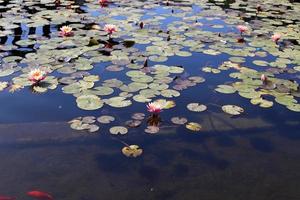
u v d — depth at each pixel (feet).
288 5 29.53
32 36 18.60
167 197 8.87
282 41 19.72
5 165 9.62
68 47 17.24
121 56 16.34
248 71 15.47
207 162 10.14
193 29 21.13
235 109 12.45
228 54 17.57
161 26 21.43
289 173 9.84
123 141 10.76
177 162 10.06
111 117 11.59
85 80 13.84
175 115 12.10
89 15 23.04
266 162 10.25
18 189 8.79
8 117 11.56
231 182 9.45
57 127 11.18
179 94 13.14
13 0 26.66
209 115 12.24
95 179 9.30
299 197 9.00
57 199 8.55
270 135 11.43
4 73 14.26
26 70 14.62
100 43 17.94
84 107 12.04
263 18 24.73
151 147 10.59
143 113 12.01
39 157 10.02
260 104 12.84
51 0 27.02
